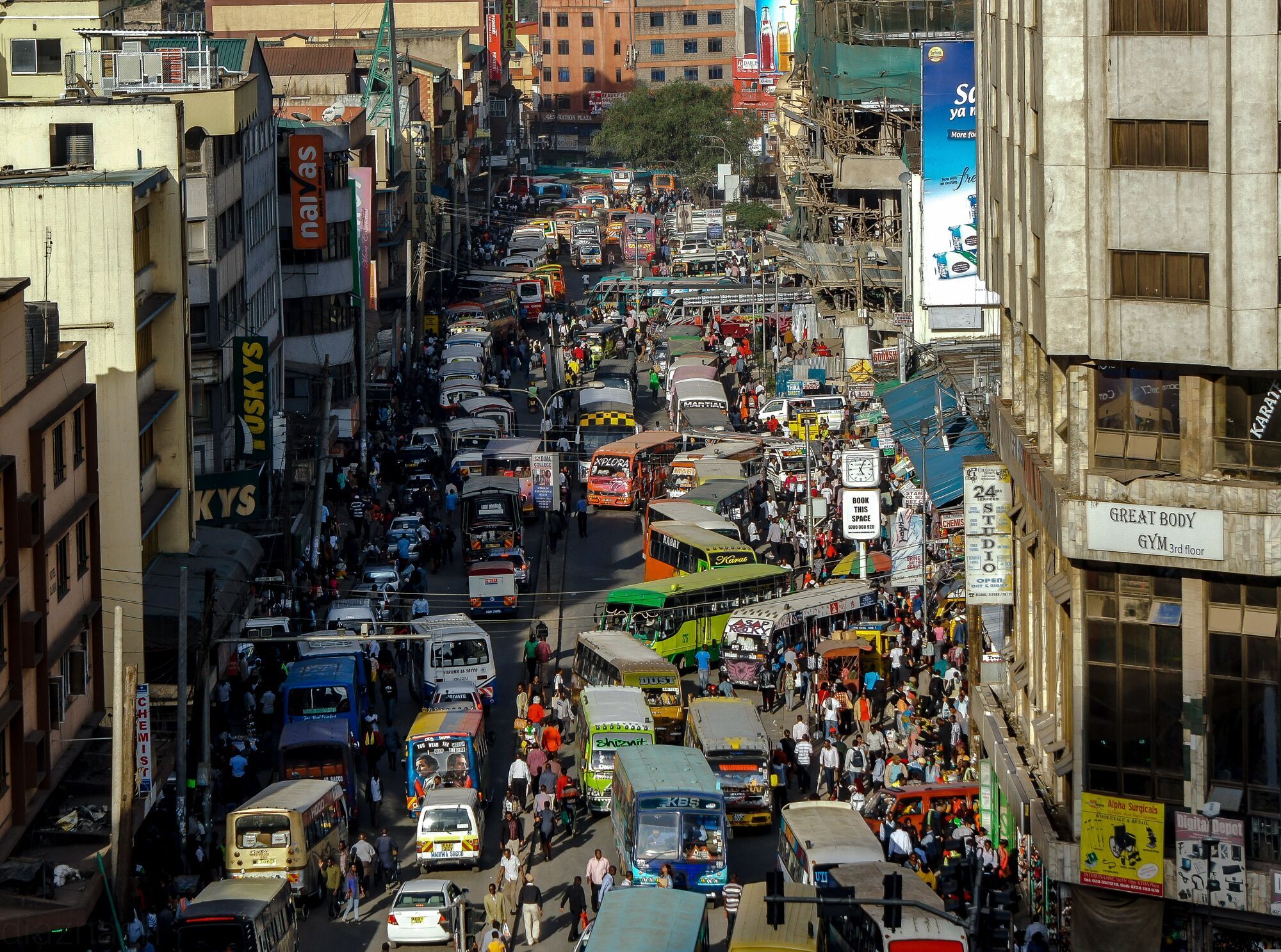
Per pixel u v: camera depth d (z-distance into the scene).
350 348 111.50
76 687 53.38
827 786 59.53
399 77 170.88
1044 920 46.56
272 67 161.88
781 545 88.06
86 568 54.78
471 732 58.16
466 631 71.06
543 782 57.09
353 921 50.75
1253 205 39.41
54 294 61.41
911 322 93.75
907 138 97.62
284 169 107.06
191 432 70.62
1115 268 41.38
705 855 51.34
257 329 93.94
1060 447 45.00
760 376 127.81
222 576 67.44
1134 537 40.97
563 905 51.00
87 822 48.94
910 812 53.97
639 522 99.56
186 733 55.44
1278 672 40.38
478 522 89.69
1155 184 40.62
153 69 83.25
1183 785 41.47
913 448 81.31
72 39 96.44
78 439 54.25
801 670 70.94
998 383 72.75
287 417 98.69
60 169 67.12
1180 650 41.38
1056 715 46.53
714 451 100.00
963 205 75.69
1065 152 41.53
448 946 48.47
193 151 78.50
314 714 62.91
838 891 35.03
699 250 173.00
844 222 122.06
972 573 53.06
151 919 47.84
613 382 123.88
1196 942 42.09
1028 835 48.31
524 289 161.12
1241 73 39.22
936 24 116.00
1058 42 41.25
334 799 54.69
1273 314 39.56
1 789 45.34
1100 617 42.22
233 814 50.94
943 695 65.75
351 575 85.75
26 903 43.56
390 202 139.25
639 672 66.38
